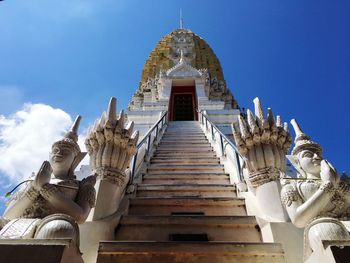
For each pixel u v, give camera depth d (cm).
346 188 317
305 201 327
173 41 3170
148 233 423
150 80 2506
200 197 526
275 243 354
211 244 349
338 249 217
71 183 335
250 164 475
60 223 265
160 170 760
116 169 459
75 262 246
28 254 208
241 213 502
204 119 1338
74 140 390
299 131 439
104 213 418
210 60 3027
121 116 488
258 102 510
